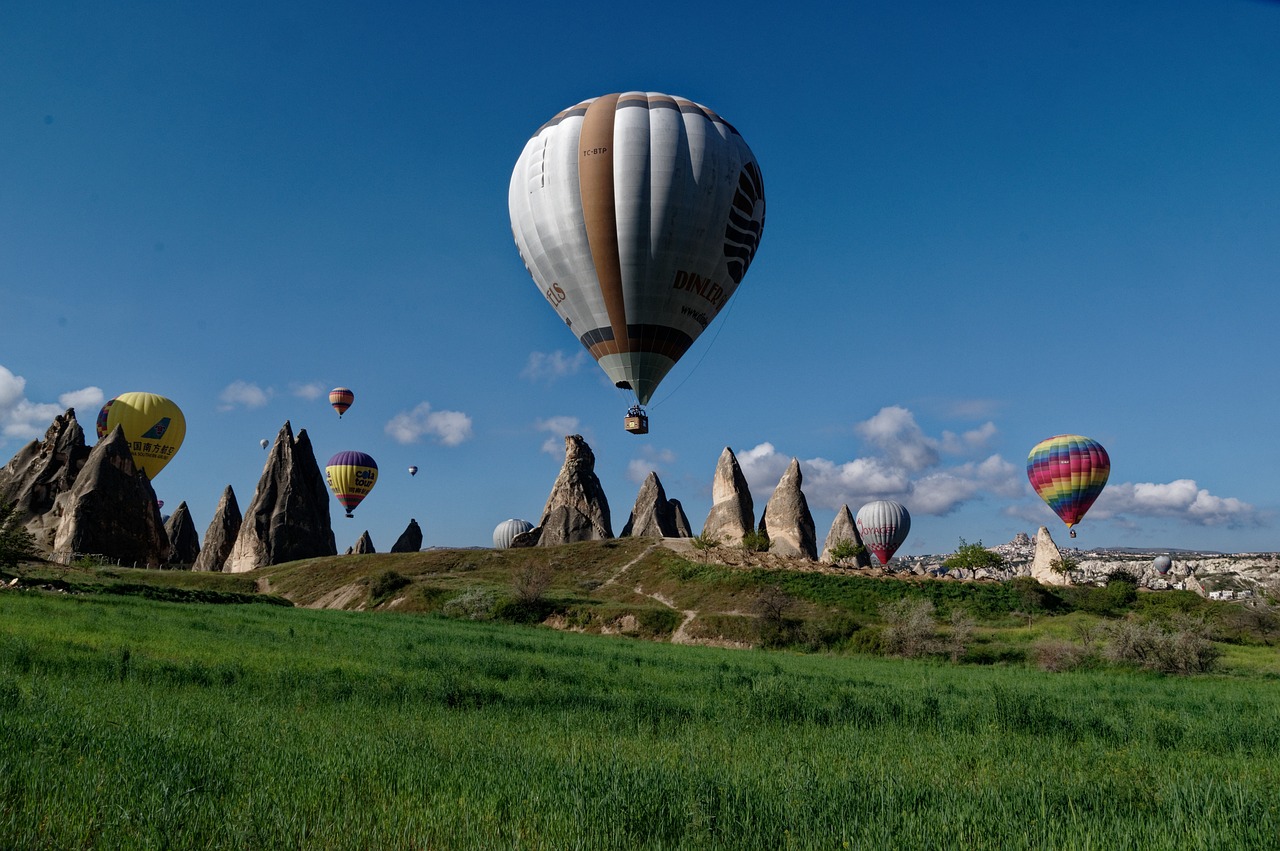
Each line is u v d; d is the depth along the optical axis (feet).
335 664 65.10
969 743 41.32
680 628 175.42
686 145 134.10
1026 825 22.90
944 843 21.52
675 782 25.17
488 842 19.86
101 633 73.92
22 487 303.89
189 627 91.97
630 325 138.82
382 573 246.06
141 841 18.69
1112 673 114.01
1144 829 23.08
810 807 23.93
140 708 37.60
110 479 289.33
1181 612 174.50
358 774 25.76
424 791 24.58
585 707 50.14
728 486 290.15
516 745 34.40
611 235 133.39
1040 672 115.34
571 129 137.49
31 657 53.01
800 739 40.75
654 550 261.85
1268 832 22.72
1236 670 116.98
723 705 52.24
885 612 172.86
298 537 378.73
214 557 403.95
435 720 42.42
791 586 202.59
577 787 24.26
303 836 19.67
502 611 197.06
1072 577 281.13
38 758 24.39
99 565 245.65
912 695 63.36
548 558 271.28
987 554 258.16
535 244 140.67
